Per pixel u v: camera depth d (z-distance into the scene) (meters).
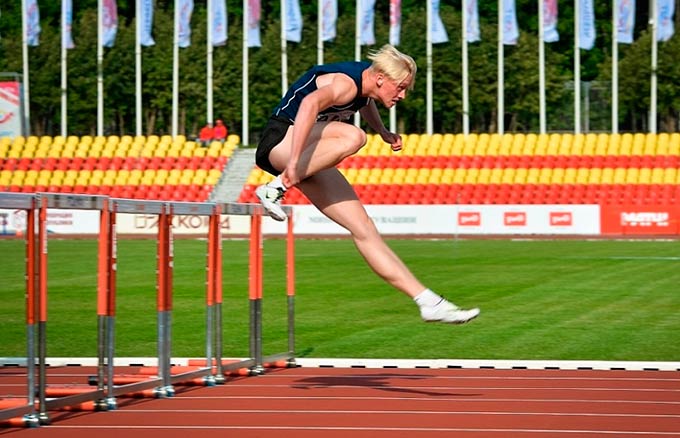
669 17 78.81
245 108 86.00
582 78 118.62
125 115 117.44
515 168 83.06
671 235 75.44
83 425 15.62
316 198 15.19
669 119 108.38
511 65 102.00
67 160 87.06
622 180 81.69
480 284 41.03
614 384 19.64
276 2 119.38
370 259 15.17
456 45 101.50
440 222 78.44
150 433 14.96
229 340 27.00
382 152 84.94
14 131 89.12
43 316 15.63
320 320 30.83
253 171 84.00
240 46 108.12
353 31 105.62
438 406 17.19
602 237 74.19
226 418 16.14
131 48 107.38
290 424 15.62
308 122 13.93
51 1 119.81
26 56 87.75
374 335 27.58
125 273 46.41
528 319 30.56
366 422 15.76
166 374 18.47
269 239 73.38
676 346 25.34
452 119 108.44
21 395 18.66
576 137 83.44
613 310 32.59
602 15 117.50
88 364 23.16
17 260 54.69
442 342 26.20
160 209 18.09
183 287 40.28
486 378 20.55
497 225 77.81
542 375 20.91
